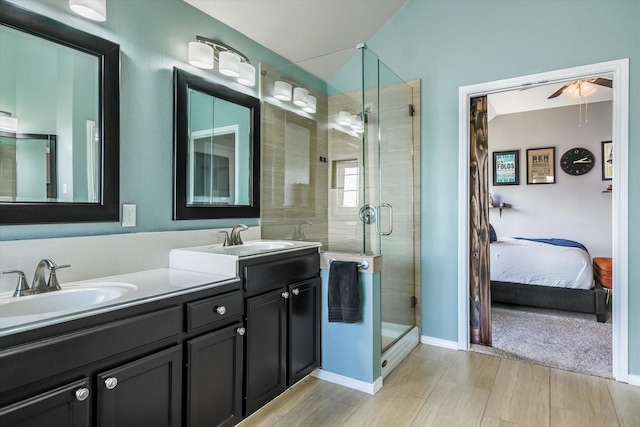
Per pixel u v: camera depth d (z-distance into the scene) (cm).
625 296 230
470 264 296
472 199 294
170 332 140
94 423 115
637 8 228
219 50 233
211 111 229
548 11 254
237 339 172
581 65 243
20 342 99
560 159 551
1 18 138
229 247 219
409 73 309
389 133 276
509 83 267
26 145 146
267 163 274
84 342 113
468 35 283
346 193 260
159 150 198
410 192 304
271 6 247
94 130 167
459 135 287
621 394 216
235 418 171
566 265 375
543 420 190
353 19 295
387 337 256
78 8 155
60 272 153
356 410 200
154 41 195
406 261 295
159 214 198
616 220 233
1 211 138
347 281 220
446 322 295
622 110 230
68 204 157
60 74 156
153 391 134
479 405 205
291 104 284
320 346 237
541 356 273
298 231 281
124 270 176
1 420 94
